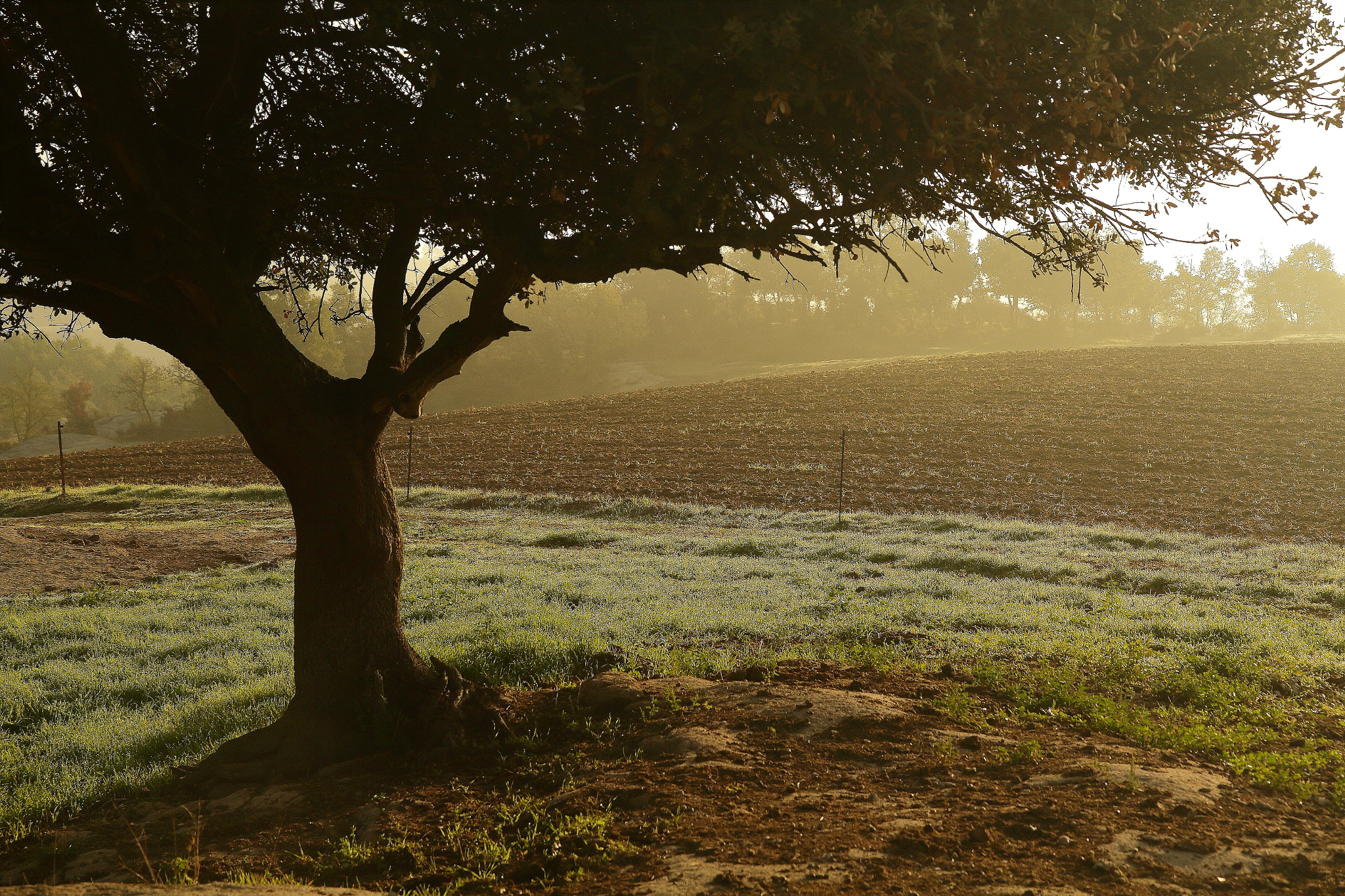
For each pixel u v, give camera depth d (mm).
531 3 4430
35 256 5086
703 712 6062
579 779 4965
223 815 5070
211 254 5363
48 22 4438
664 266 5102
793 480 28062
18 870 4637
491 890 3588
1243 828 3879
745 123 4316
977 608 10969
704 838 3895
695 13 3926
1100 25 3881
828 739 5445
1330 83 4254
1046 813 4047
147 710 8125
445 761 5605
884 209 5230
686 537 19734
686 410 44594
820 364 99375
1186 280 112562
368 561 6188
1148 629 9898
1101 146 3926
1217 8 4320
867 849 3674
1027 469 28188
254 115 6148
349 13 4848
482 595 12742
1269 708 6406
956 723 5820
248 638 10766
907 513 23438
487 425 43719
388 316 6078
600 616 10844
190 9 5652
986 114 4230
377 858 4133
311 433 5906
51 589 14742
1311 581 13523
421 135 5449
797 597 12211
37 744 7141
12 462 41000
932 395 43906
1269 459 27812
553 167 5340
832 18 3729
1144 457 28906
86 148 5574
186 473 35219
